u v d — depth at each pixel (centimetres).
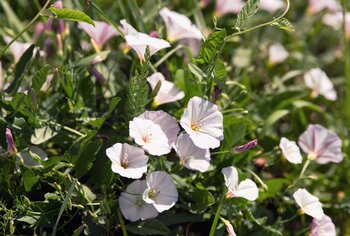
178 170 58
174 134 57
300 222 64
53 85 62
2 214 57
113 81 64
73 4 66
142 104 57
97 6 62
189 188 59
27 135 58
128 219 55
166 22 64
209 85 59
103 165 57
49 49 66
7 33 68
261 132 66
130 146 55
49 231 58
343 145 70
